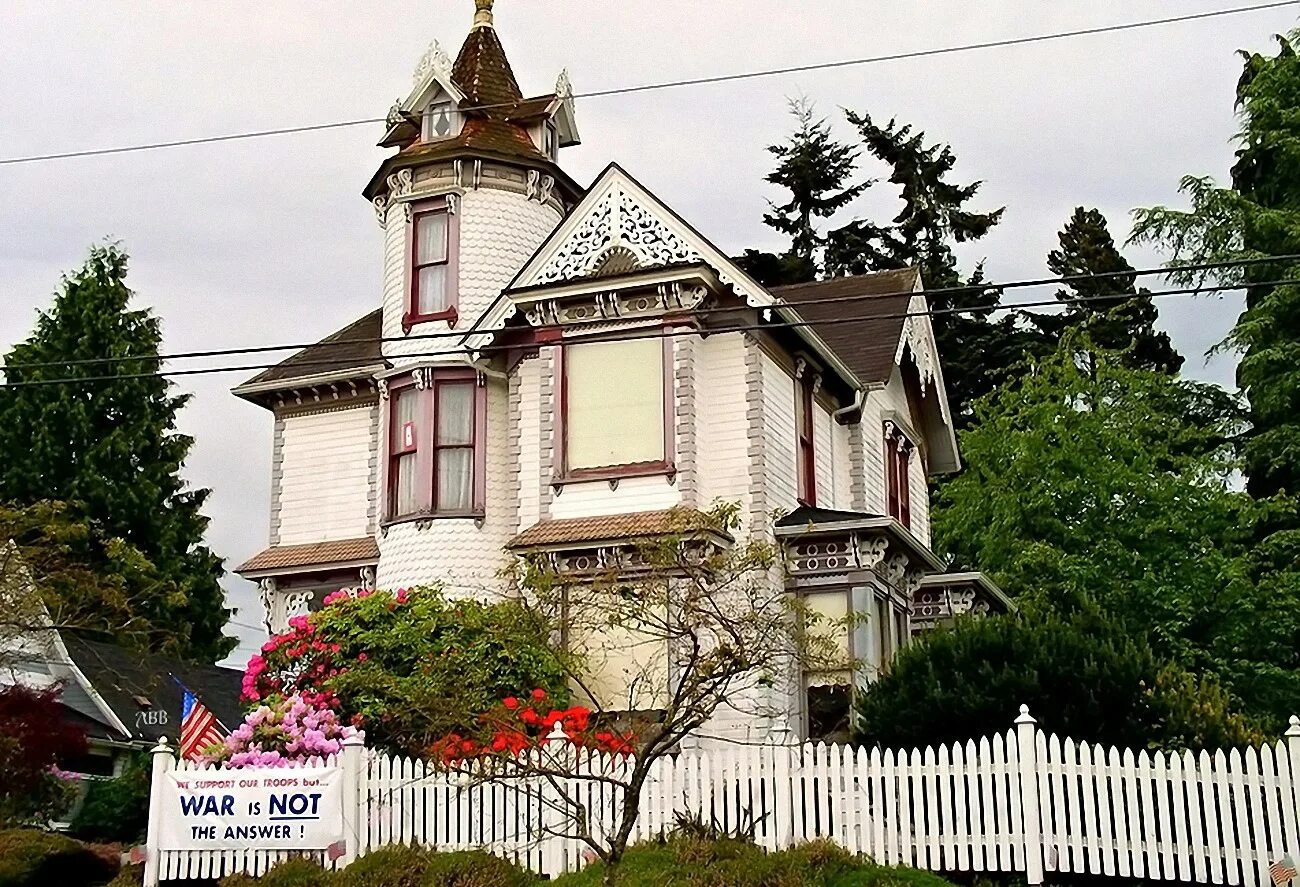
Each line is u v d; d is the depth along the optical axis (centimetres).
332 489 3081
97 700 3912
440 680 2123
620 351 2600
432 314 2845
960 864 1672
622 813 1681
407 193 2919
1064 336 3947
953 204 5672
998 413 4234
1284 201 3812
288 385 3103
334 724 2089
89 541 4622
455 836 1872
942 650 1912
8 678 3731
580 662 2173
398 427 2861
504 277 2858
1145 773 1634
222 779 1912
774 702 2434
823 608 2517
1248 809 1614
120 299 5134
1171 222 3775
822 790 1758
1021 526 3581
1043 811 1653
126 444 4844
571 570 2473
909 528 3322
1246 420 4056
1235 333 3634
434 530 2736
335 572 2989
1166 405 4050
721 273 2547
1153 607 3309
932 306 5378
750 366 2566
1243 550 3475
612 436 2570
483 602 2523
